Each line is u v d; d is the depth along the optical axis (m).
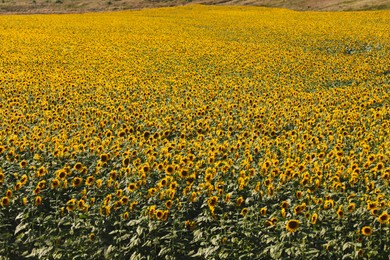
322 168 11.08
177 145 13.53
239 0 97.38
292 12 67.25
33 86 21.92
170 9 78.81
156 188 9.92
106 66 28.12
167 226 9.32
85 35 42.56
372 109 17.02
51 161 12.12
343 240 8.11
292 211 9.10
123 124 15.81
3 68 27.08
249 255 8.05
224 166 10.78
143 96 20.41
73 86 22.38
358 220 8.69
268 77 24.81
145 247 8.64
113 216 9.33
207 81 23.94
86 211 9.11
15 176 10.66
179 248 8.52
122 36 41.91
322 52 33.41
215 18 59.47
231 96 20.64
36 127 14.49
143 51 33.81
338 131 14.18
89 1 101.06
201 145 13.68
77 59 30.66
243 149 13.10
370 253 7.81
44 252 8.29
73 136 14.22
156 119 16.56
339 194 9.95
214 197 8.99
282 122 15.83
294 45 36.34
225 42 37.88
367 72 24.97
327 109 18.08
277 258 7.81
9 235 8.79
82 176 11.23
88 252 8.52
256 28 47.09
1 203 9.18
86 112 17.20
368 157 10.86
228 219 9.05
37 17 63.03
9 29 46.62
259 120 15.98
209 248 8.18
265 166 10.59
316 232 8.30
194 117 17.00
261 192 9.83
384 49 32.44
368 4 72.06
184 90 21.70
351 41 36.19
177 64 29.27
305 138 13.57
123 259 8.37
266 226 8.70
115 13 72.00
